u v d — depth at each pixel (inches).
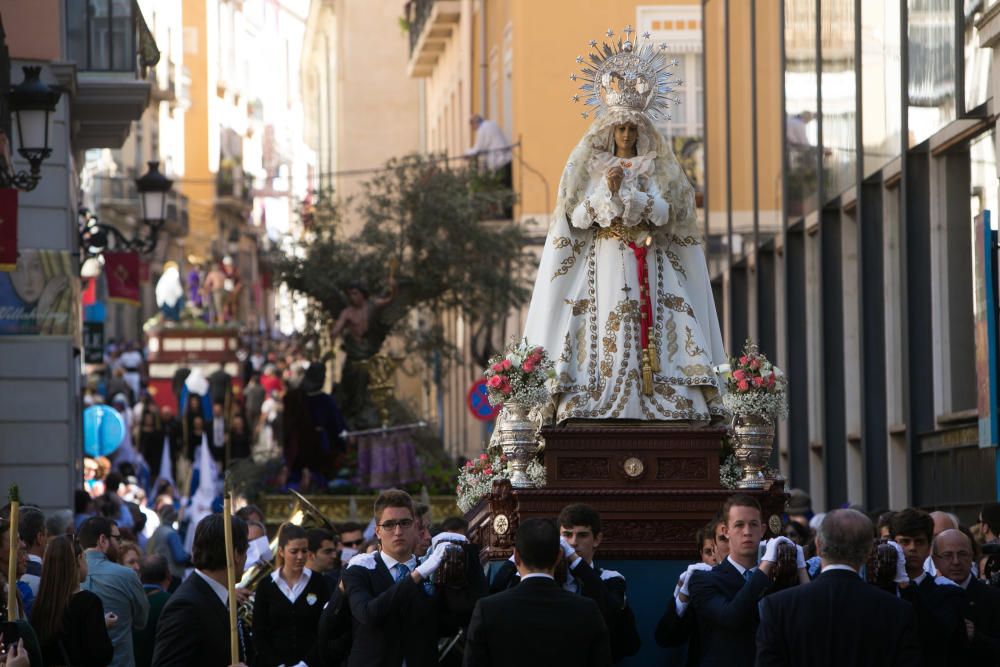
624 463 463.8
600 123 486.9
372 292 1424.7
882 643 336.5
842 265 930.1
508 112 1584.6
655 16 1459.2
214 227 2591.0
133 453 1312.7
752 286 1144.8
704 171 1299.2
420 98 2564.0
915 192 784.9
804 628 338.0
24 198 926.4
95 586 493.7
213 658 410.0
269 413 1761.8
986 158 724.0
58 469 925.2
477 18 1774.1
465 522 516.1
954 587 411.8
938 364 778.2
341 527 627.5
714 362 493.4
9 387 922.7
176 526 978.7
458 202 1438.2
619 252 484.7
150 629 542.3
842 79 907.4
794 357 1021.8
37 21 929.5
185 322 2047.2
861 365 869.2
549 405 484.1
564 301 486.6
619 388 478.3
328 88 3110.2
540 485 469.4
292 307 1515.7
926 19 766.5
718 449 466.3
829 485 941.8
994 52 687.7
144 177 987.3
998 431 681.0
